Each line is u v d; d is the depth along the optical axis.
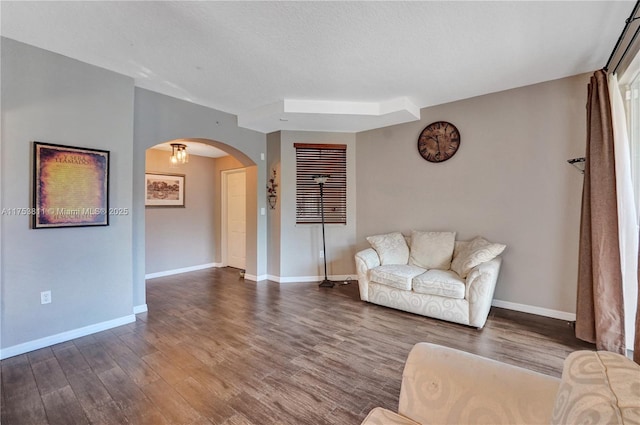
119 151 2.91
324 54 2.59
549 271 3.09
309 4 1.95
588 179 2.45
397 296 3.24
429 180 3.88
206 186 5.90
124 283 2.95
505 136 3.32
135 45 2.44
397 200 4.18
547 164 3.09
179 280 4.77
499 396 0.93
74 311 2.63
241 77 3.04
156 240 5.10
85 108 2.69
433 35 2.30
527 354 2.31
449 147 3.70
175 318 3.10
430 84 3.19
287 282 4.57
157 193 5.14
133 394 1.84
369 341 2.56
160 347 2.46
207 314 3.22
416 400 1.04
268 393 1.85
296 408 1.72
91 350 2.41
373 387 1.92
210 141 4.00
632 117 2.45
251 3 1.94
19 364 2.19
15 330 2.33
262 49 2.51
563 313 3.02
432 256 3.52
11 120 2.31
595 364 0.77
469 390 0.97
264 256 4.78
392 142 4.23
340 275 4.65
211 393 1.85
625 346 2.25
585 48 2.46
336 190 4.63
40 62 2.44
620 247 2.27
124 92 2.95
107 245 2.83
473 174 3.54
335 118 3.90
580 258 2.49
